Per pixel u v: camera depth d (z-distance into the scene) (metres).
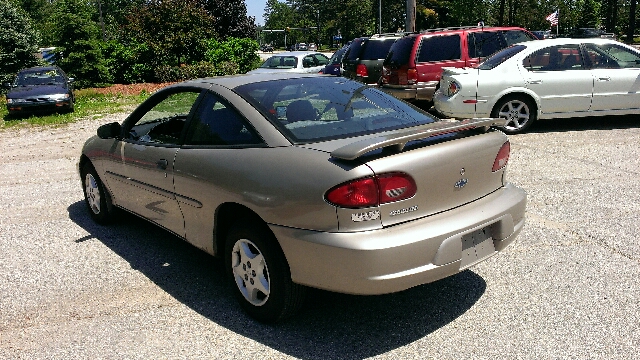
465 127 3.38
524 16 52.75
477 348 3.17
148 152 4.36
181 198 3.99
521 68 9.34
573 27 54.44
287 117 3.56
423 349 3.19
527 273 4.15
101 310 3.82
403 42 11.34
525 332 3.32
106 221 5.65
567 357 3.04
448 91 9.61
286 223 3.15
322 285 3.09
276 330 3.46
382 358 3.11
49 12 83.31
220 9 43.16
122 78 28.25
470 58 11.10
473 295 3.84
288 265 3.24
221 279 4.28
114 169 4.96
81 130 13.62
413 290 3.96
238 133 3.60
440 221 3.13
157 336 3.45
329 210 2.97
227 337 3.40
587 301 3.67
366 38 14.28
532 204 5.78
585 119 10.84
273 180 3.21
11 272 4.56
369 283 2.94
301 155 3.20
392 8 83.19
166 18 27.69
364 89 4.21
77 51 26.72
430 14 72.31
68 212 6.30
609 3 51.56
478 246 3.33
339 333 3.40
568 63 9.42
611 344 3.15
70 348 3.34
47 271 4.55
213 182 3.59
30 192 7.38
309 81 4.14
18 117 17.06
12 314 3.82
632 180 6.49
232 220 3.77
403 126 3.65
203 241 3.91
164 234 5.40
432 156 3.12
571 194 6.05
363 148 2.89
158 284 4.22
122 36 29.33
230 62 29.16
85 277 4.40
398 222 3.04
